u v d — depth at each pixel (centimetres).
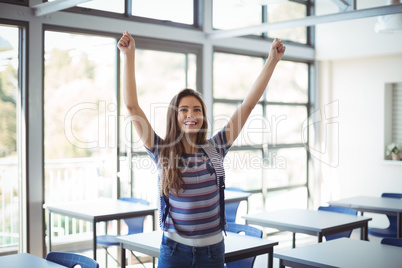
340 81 801
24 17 488
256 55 718
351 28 752
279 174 774
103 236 524
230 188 619
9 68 801
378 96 759
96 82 1108
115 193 574
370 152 768
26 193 496
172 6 621
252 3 459
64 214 480
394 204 552
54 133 1105
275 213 490
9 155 819
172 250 219
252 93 241
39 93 502
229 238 361
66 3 457
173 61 654
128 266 574
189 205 215
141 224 507
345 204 560
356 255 324
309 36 802
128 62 222
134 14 581
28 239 498
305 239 730
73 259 298
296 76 793
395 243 359
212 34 642
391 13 482
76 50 725
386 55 741
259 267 569
